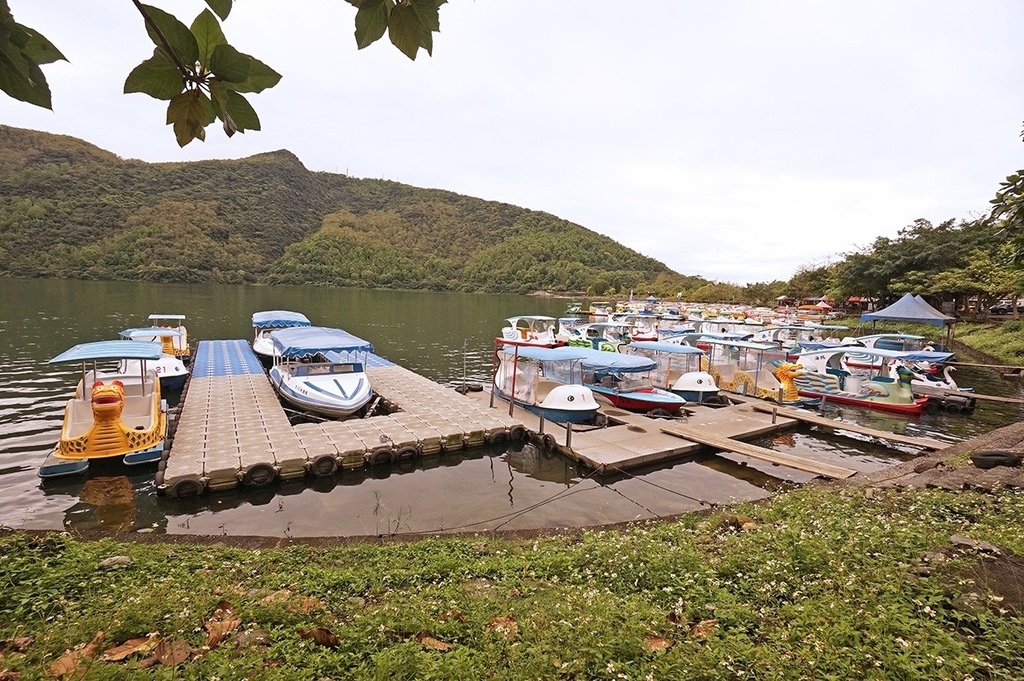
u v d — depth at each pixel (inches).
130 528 358.9
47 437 521.0
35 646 149.4
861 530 225.3
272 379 724.7
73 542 241.1
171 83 53.0
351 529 364.2
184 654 144.1
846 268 1662.2
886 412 705.6
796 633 148.6
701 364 834.8
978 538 203.5
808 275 2409.0
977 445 439.8
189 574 215.0
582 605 175.0
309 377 644.7
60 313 1481.3
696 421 614.9
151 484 417.1
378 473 472.7
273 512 390.0
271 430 522.6
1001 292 1210.0
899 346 1024.9
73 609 175.5
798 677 127.3
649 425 580.7
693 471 484.7
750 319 1576.0
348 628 161.5
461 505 406.3
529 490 440.1
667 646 149.9
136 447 430.9
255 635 156.6
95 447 420.5
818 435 598.5
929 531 219.1
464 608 178.4
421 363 1057.5
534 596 189.5
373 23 55.6
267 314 1043.3
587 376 720.3
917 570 177.8
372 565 229.9
